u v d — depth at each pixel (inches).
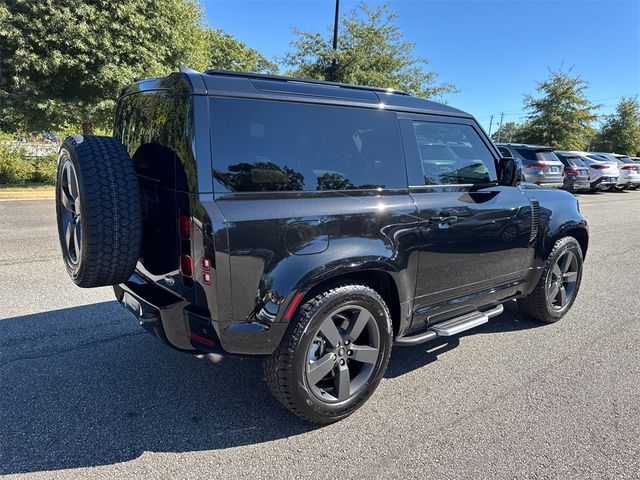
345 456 99.6
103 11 514.0
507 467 97.0
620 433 110.0
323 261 101.7
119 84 526.0
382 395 125.7
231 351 97.4
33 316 170.9
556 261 171.5
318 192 105.3
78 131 610.5
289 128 103.4
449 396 125.5
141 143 112.9
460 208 130.8
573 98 1085.1
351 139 113.0
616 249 327.9
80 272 104.6
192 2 646.5
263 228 95.2
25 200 490.0
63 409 113.8
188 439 104.1
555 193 174.6
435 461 98.3
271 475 93.1
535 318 180.7
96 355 142.7
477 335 169.0
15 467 92.7
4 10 480.1
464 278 136.9
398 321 123.0
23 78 511.5
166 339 103.7
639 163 895.7
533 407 120.4
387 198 116.0
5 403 115.3
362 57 626.2
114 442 102.0
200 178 91.4
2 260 245.6
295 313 102.2
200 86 93.8
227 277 92.6
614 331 174.1
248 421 111.8
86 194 98.7
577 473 95.6
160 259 108.1
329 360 107.7
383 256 111.4
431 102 133.7
